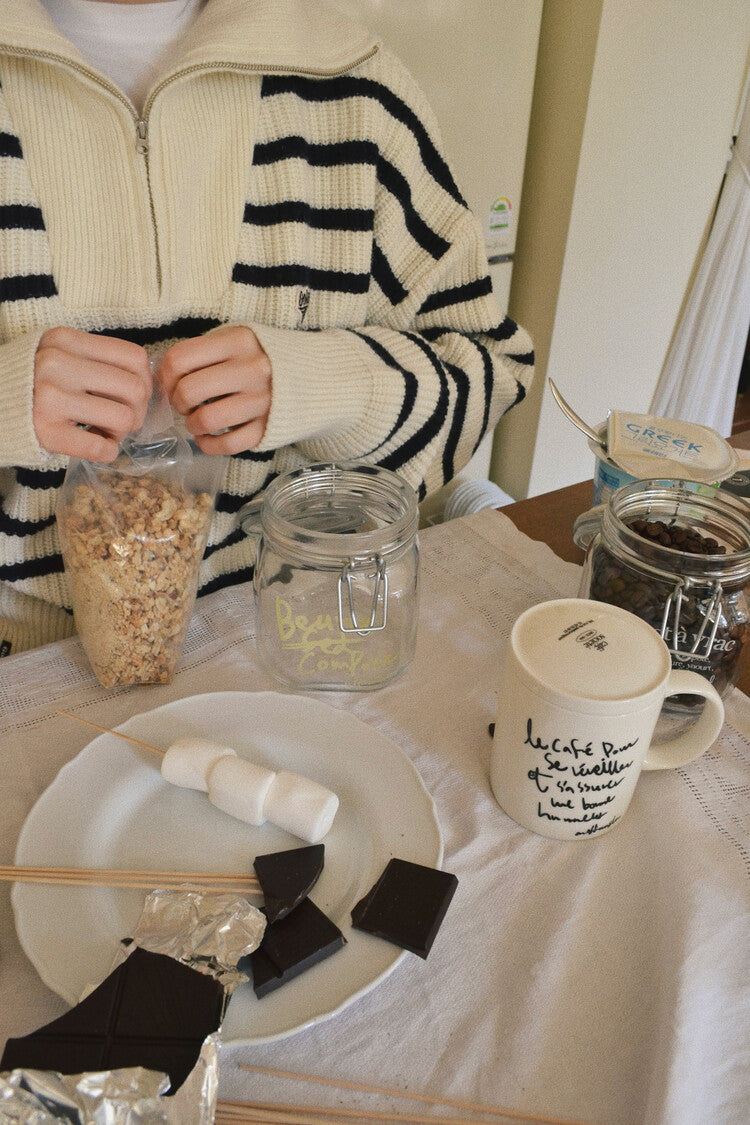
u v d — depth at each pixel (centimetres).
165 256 73
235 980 40
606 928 48
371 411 78
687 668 59
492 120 150
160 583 61
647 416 81
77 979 41
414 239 90
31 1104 33
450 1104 39
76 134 68
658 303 199
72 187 69
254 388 67
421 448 85
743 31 170
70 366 58
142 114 70
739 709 64
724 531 65
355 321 87
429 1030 42
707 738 54
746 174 186
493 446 207
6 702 63
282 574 62
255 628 71
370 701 64
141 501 61
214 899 44
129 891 47
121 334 75
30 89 66
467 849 52
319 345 74
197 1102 34
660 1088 38
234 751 55
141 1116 33
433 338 95
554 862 51
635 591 59
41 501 72
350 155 80
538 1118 38
